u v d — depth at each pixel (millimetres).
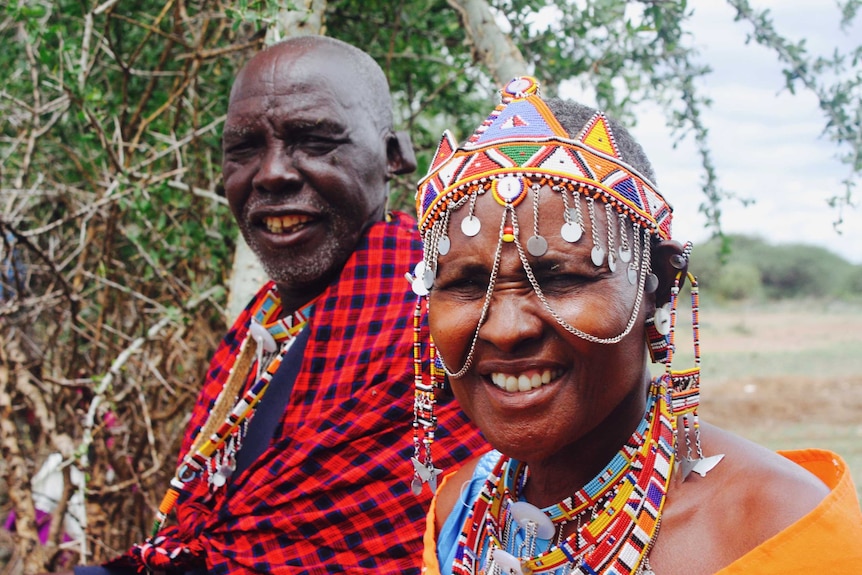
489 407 1326
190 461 2457
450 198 1308
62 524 3619
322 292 2514
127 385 3902
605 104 3379
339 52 2449
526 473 1510
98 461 3721
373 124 2473
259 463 2336
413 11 3516
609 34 3293
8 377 3807
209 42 3629
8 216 3602
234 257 3406
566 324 1251
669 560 1259
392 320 2332
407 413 2252
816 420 9461
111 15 3178
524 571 1378
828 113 2961
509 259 1261
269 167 2350
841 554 1155
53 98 3959
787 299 32406
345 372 2314
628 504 1312
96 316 4262
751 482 1246
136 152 3719
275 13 2697
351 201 2404
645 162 1407
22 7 2902
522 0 3338
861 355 14930
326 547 2236
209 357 3914
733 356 15586
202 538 2385
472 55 3270
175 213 3572
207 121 3572
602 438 1381
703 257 29234
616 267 1274
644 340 1366
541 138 1285
